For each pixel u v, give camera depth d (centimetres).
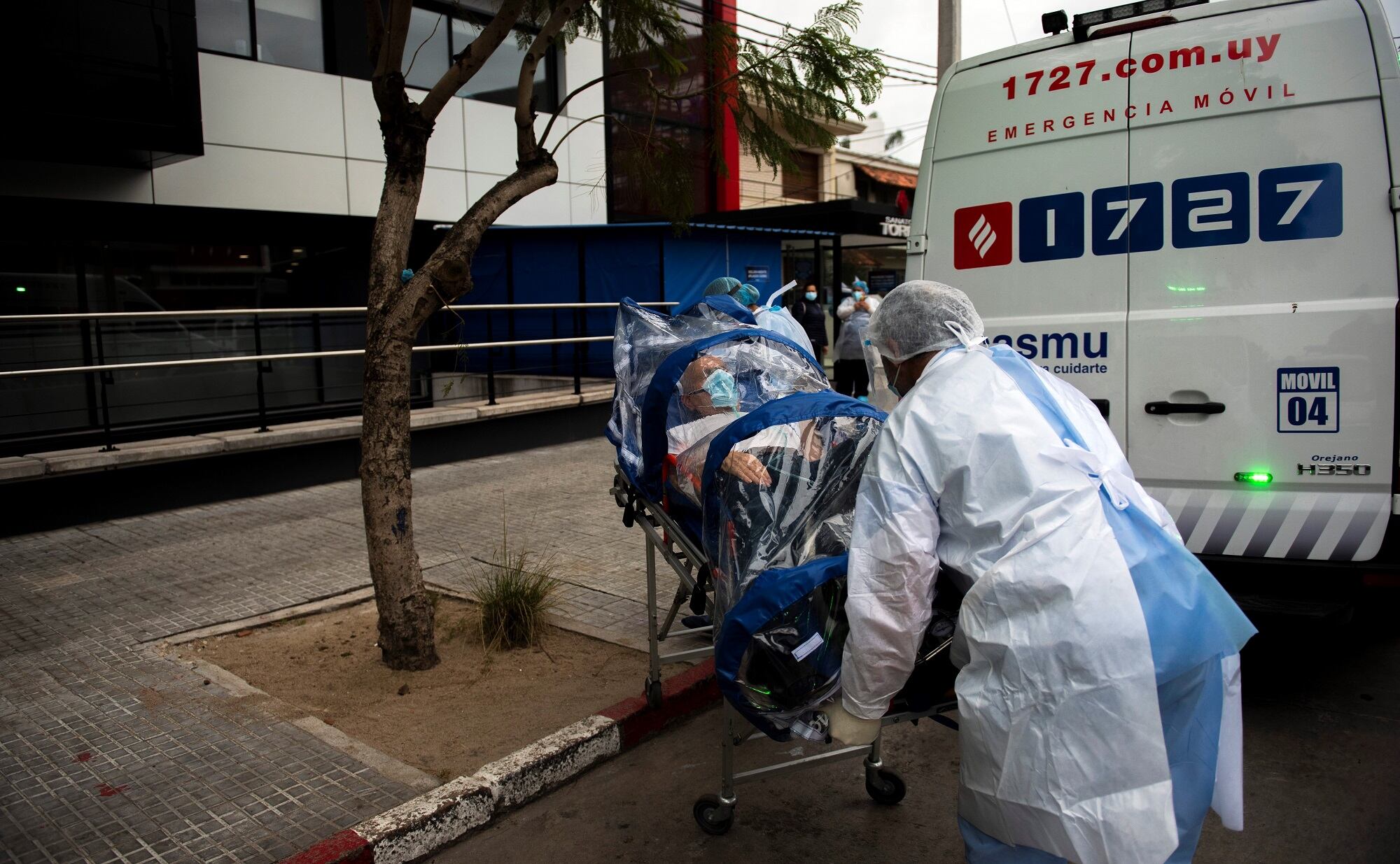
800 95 506
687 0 923
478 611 511
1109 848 204
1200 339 387
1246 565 382
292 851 301
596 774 371
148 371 830
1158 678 206
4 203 877
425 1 1186
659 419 352
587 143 1375
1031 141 423
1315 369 366
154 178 970
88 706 408
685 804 348
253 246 1077
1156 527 224
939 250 450
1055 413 236
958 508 225
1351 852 302
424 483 873
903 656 229
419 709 403
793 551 270
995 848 224
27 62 785
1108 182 404
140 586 573
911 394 241
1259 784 343
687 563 409
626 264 1262
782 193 2339
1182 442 392
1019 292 428
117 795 335
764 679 253
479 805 330
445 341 1260
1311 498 370
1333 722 389
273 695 418
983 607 217
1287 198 368
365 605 536
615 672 439
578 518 729
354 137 1132
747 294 598
